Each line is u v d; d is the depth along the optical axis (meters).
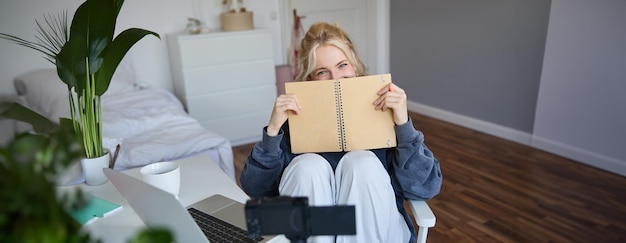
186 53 3.07
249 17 3.30
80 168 1.42
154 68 3.43
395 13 4.09
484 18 3.25
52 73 2.85
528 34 2.97
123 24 3.26
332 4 4.13
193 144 2.18
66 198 0.51
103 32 1.20
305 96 1.15
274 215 0.67
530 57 3.00
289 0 3.88
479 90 3.46
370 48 4.41
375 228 1.07
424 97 4.04
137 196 0.88
